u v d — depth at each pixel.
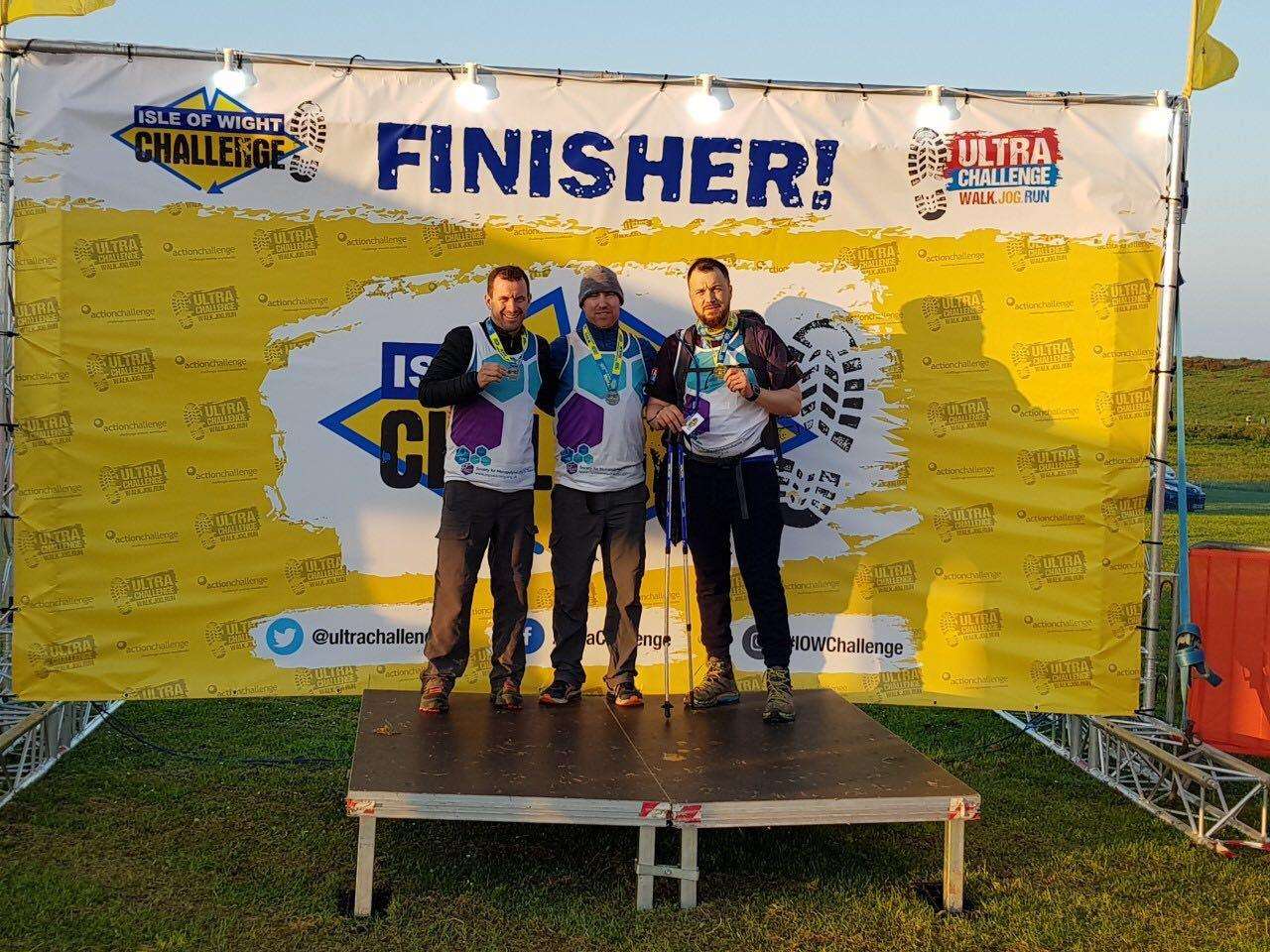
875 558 5.64
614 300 4.96
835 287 5.55
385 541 5.47
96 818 4.81
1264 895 4.32
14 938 3.74
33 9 5.17
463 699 5.26
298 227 5.34
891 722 6.82
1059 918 4.08
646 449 5.52
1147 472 5.60
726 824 4.05
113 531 5.29
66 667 5.27
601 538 5.16
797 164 5.50
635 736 4.77
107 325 5.24
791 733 4.86
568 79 5.41
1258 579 5.36
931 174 5.53
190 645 5.37
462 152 5.40
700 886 4.30
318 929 3.87
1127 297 5.54
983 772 5.84
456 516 4.95
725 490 5.00
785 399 4.89
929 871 4.48
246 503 5.38
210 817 4.87
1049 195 5.53
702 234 5.52
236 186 5.29
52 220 5.17
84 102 5.17
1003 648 5.63
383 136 5.36
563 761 4.43
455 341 4.92
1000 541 5.62
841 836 4.84
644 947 3.80
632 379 5.07
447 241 5.42
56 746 5.48
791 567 5.65
